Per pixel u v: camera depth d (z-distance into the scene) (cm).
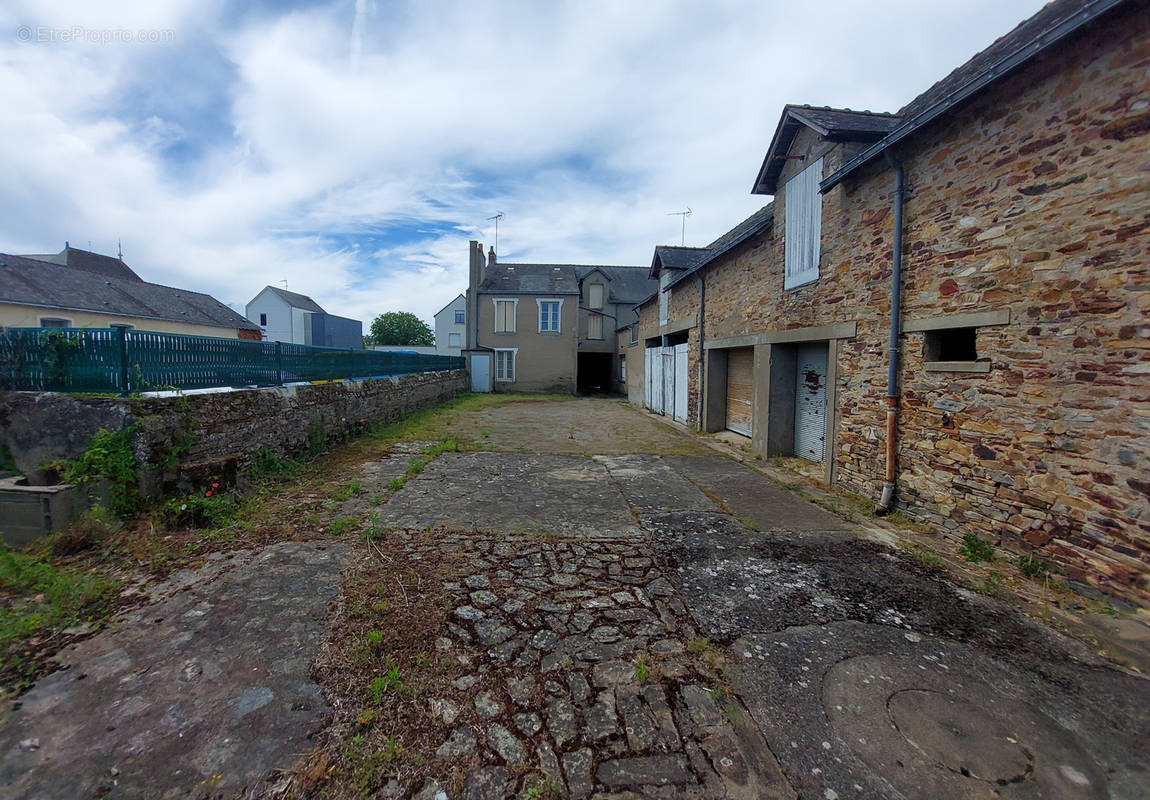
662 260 1346
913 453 472
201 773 177
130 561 349
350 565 352
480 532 425
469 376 2347
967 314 409
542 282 2538
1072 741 204
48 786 169
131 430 405
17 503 368
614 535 428
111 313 2077
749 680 239
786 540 423
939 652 264
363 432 924
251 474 555
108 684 222
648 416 1390
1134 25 292
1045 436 350
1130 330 300
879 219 517
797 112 630
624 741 200
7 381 445
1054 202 341
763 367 780
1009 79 367
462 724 206
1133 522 300
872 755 196
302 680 229
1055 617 300
